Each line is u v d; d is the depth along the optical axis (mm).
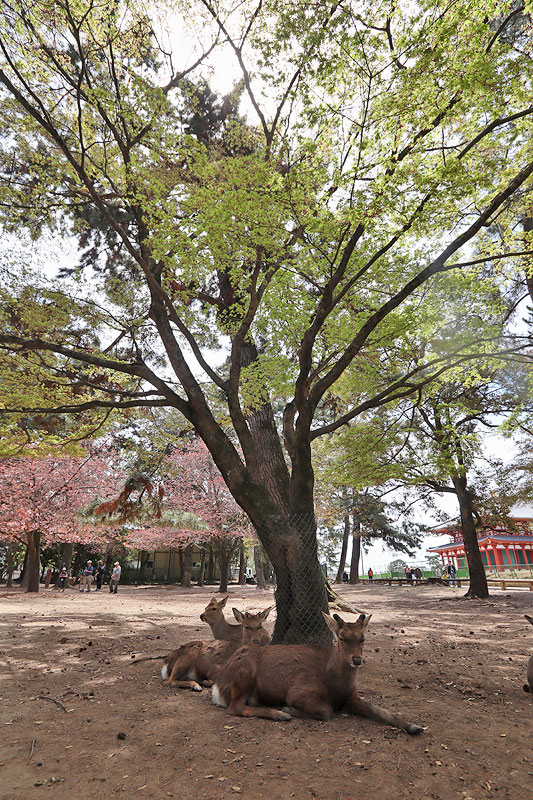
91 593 26891
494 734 4352
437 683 6219
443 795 3291
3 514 23188
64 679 6609
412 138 7320
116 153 10336
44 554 40938
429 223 7867
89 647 9258
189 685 5945
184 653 6422
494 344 11523
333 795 3271
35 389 10461
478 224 7906
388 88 6832
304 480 8117
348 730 4406
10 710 5188
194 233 7301
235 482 8258
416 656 8203
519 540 37500
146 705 5238
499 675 6727
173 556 49562
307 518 7883
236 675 5066
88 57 9336
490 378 18328
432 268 8211
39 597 21969
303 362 8227
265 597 23375
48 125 8258
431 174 6469
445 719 4730
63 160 10891
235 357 9078
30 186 10969
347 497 31359
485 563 43031
